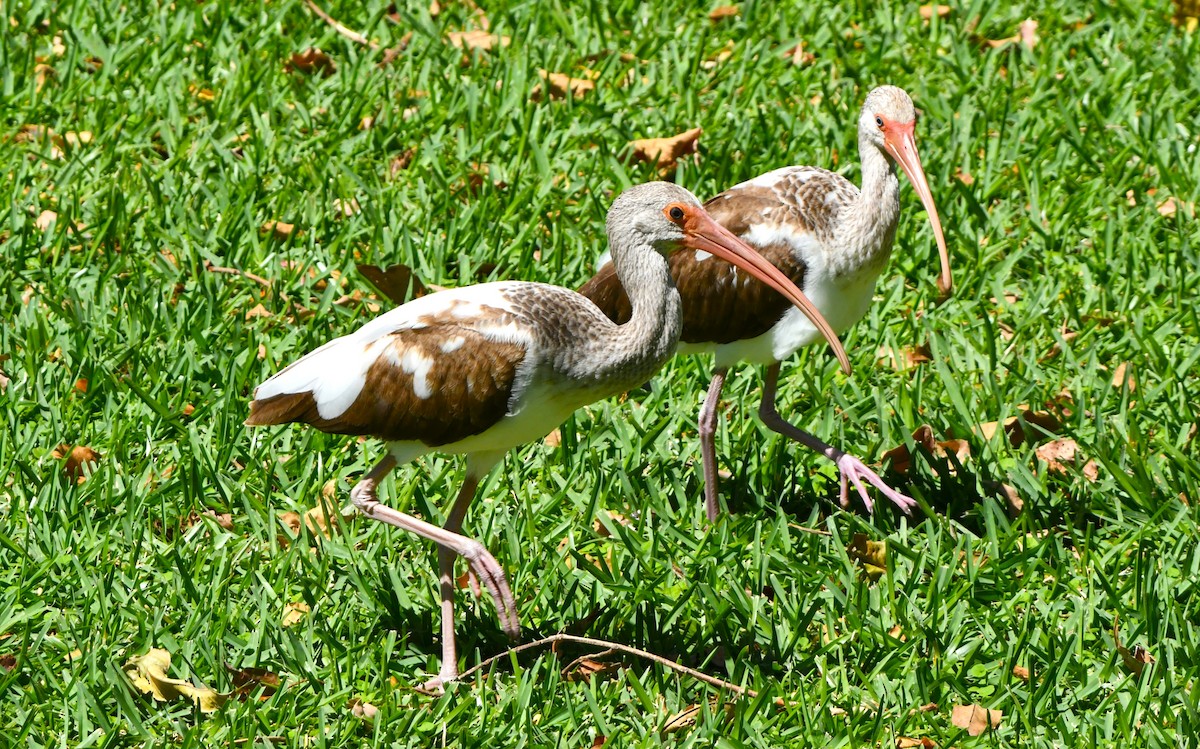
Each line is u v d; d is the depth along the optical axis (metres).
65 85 14.77
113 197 13.02
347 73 15.30
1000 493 10.78
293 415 9.09
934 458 10.98
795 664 9.16
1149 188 13.98
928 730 8.68
